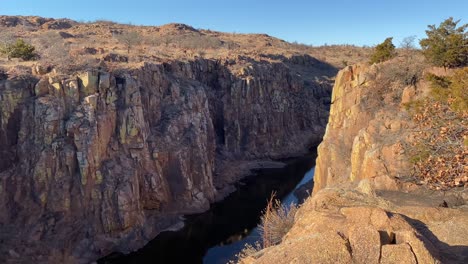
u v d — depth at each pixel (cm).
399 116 2261
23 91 3378
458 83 1544
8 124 3303
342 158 2747
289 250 905
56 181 3250
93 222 3275
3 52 4291
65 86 3425
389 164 1941
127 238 3391
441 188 1227
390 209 1277
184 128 4522
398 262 822
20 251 2947
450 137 1247
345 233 929
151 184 3853
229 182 5306
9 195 3183
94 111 3447
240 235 3734
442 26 2628
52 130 3294
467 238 1024
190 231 3797
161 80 4547
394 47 3416
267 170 6062
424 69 2589
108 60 4569
